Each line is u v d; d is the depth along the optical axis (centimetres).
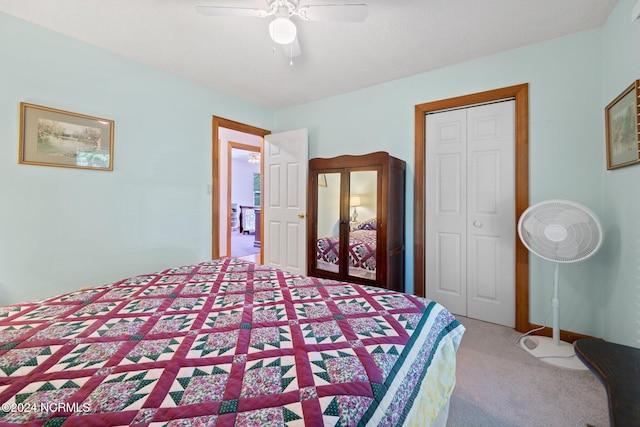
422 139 281
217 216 330
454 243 269
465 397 154
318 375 76
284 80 299
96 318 110
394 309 123
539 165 226
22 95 200
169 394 68
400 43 225
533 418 139
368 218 259
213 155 325
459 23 199
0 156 193
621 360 88
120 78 248
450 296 272
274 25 156
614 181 185
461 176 265
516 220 236
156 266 278
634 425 61
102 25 206
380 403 72
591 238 175
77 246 227
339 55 245
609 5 181
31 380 72
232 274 174
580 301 212
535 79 227
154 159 274
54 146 214
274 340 95
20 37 198
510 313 243
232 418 61
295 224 346
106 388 70
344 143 336
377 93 309
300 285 154
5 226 195
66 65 219
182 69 275
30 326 102
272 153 376
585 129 209
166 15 194
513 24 200
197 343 93
